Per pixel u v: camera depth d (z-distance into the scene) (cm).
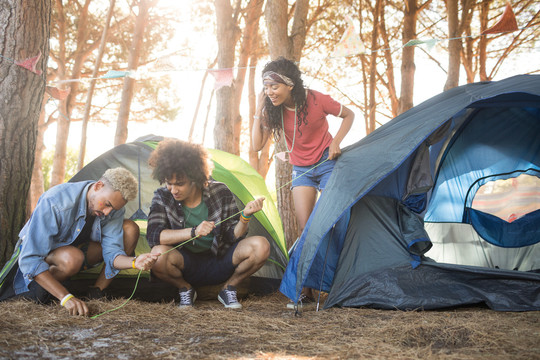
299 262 336
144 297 370
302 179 384
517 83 354
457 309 331
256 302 370
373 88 980
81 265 320
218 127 680
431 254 466
